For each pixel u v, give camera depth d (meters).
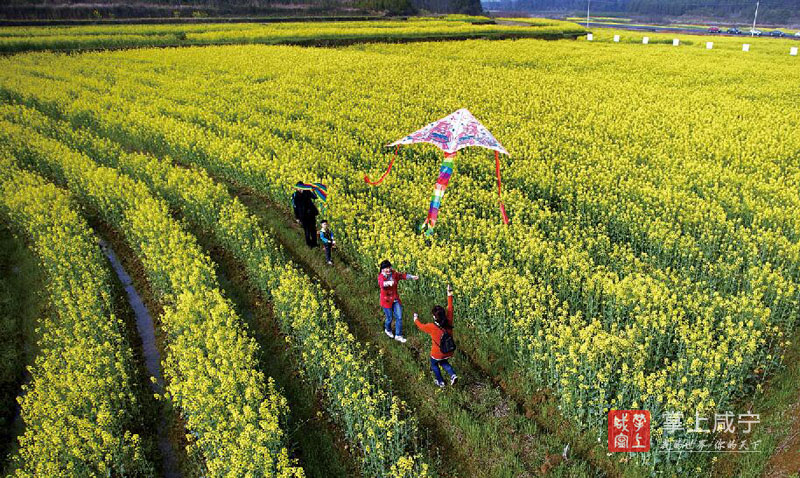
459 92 29.52
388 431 7.53
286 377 9.50
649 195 14.39
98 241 14.73
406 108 25.00
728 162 17.66
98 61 40.66
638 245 12.80
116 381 8.64
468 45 50.34
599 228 13.30
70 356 9.05
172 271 11.68
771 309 9.80
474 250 12.04
